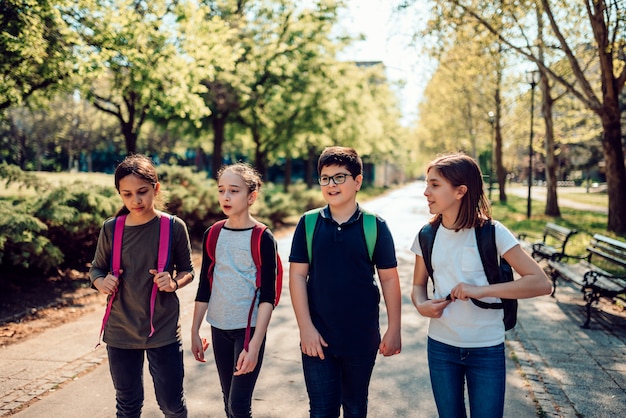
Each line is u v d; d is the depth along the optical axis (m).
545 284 2.30
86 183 8.81
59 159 62.16
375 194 44.75
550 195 21.44
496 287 2.33
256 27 17.86
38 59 8.16
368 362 2.61
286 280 8.55
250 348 2.63
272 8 17.92
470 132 33.91
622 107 34.41
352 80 20.64
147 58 10.82
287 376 4.38
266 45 17.89
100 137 51.94
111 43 9.93
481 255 2.41
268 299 2.78
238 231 2.86
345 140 23.95
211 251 2.88
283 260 10.52
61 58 8.88
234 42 16.77
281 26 18.00
